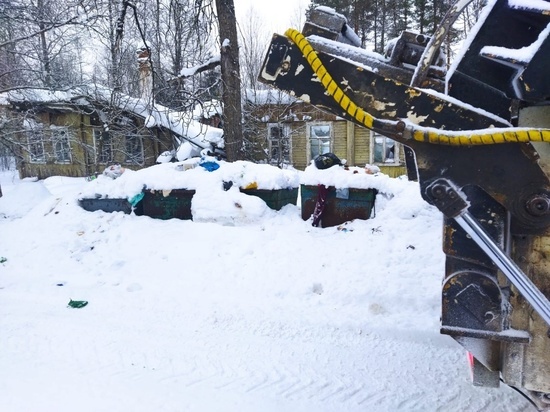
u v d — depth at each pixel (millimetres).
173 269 5258
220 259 5367
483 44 1571
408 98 1596
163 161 14297
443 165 1571
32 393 2773
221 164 7168
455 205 1549
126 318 4004
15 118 12156
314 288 4637
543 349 1680
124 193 6988
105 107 11578
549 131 1430
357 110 1613
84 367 3119
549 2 1402
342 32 2057
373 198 6383
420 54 1903
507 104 1597
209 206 6453
